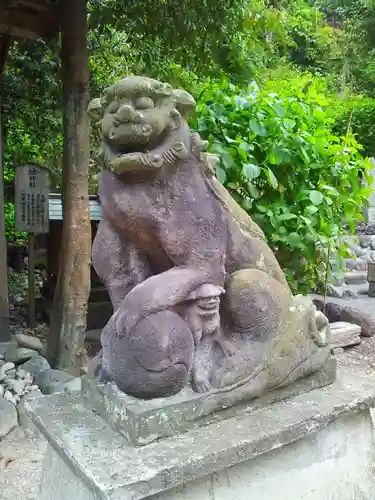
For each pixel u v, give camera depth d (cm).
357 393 153
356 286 509
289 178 247
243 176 234
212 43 325
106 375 141
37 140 490
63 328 290
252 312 141
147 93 123
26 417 241
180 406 126
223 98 247
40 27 303
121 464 113
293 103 255
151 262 147
